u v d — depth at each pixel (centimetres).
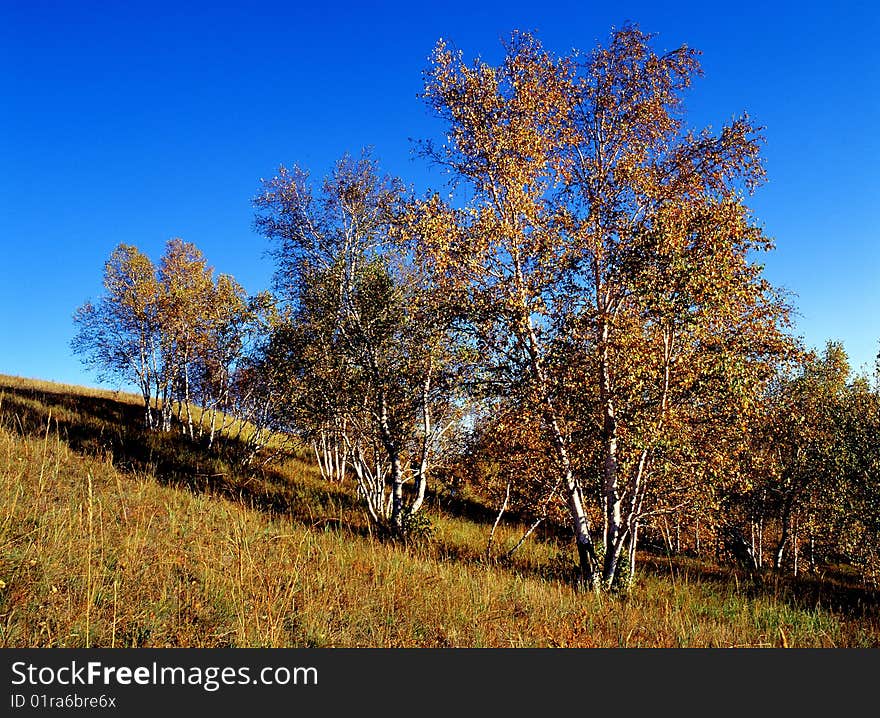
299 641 593
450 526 1928
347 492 2097
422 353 1644
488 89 1423
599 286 1341
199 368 2806
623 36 1398
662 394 1189
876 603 1723
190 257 2878
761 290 1180
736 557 2492
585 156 1416
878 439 2427
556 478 1422
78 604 554
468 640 673
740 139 1326
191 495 1234
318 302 1702
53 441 1454
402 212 1469
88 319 2758
